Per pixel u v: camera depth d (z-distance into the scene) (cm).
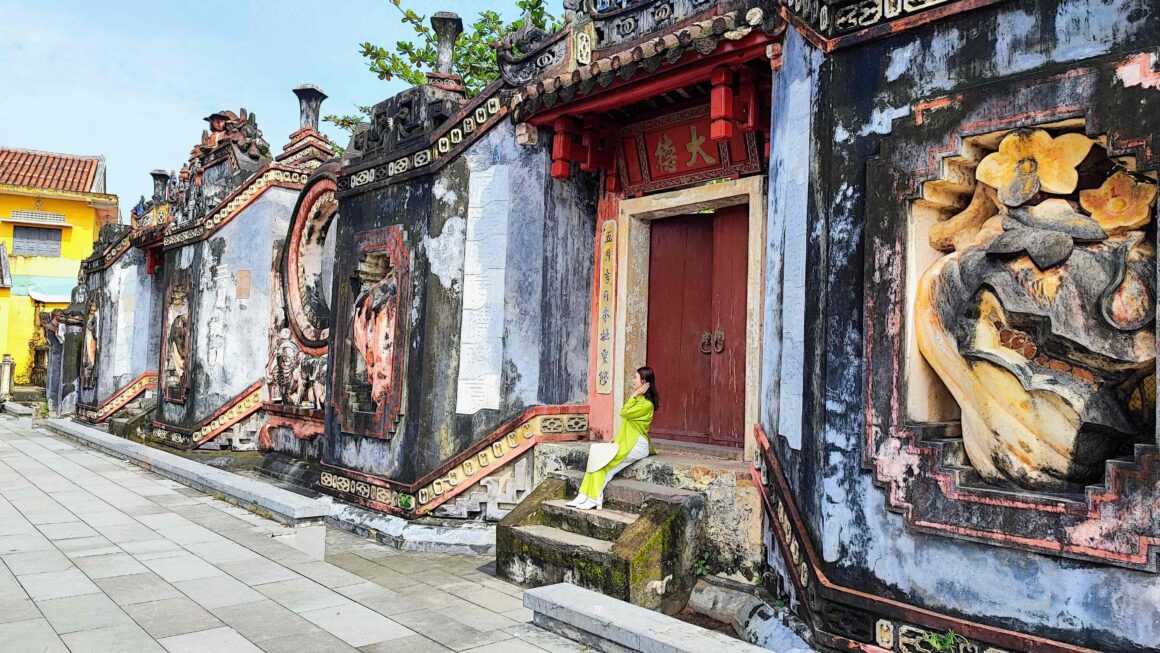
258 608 446
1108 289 346
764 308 574
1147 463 327
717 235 717
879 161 420
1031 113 366
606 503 625
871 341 418
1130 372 346
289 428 1071
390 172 817
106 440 1157
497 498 725
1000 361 370
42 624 409
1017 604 359
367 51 1429
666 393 746
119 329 1611
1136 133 335
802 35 483
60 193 2519
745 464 602
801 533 457
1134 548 328
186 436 1192
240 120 1224
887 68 425
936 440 396
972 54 391
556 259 746
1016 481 372
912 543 396
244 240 1169
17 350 2475
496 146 746
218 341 1171
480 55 1440
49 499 764
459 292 749
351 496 824
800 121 494
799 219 491
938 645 379
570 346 757
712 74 580
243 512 706
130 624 412
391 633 418
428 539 713
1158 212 327
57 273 2569
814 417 453
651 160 719
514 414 725
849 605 417
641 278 751
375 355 802
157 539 600
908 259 407
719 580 570
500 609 548
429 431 746
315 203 1052
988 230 390
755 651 368
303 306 1080
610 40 664
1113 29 346
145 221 1555
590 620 420
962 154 390
